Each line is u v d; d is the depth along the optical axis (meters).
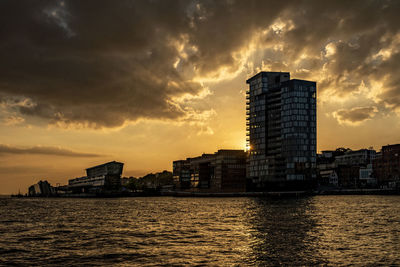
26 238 55.91
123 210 120.31
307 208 107.06
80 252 43.97
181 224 72.38
